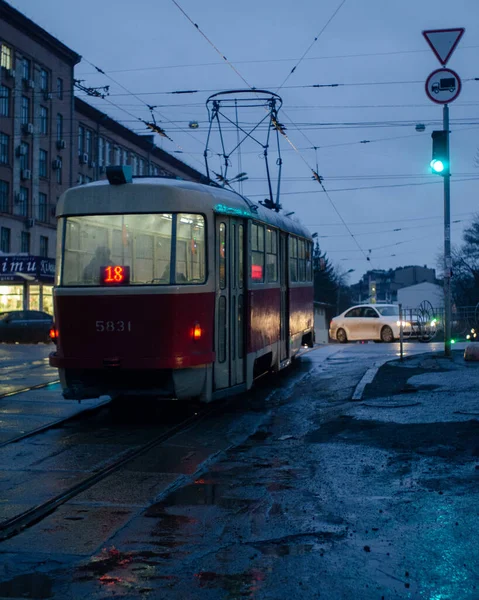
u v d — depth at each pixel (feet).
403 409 35.19
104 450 29.25
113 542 18.10
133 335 33.65
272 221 46.39
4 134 150.20
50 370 60.49
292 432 32.65
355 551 17.31
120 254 34.30
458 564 16.39
